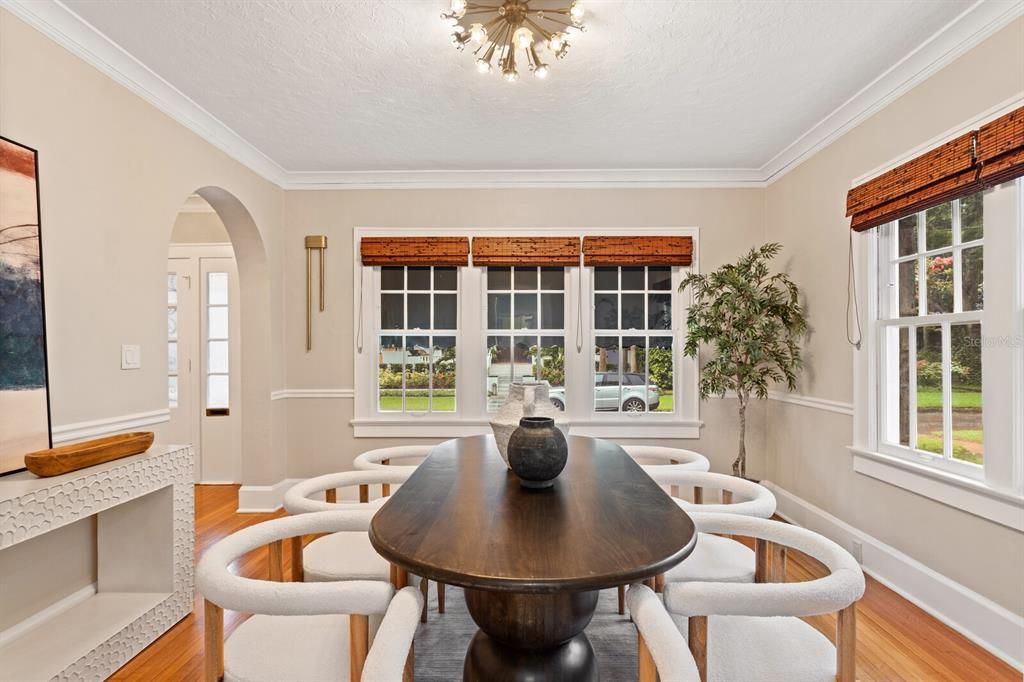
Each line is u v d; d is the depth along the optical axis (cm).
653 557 112
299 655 127
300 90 268
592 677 142
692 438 393
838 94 271
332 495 218
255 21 211
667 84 261
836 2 199
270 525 156
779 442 374
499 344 407
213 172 311
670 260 391
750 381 348
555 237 395
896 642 210
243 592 117
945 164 218
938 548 229
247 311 380
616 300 406
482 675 139
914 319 252
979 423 218
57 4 198
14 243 184
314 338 401
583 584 102
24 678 168
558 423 190
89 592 223
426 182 396
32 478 179
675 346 401
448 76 254
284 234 400
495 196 398
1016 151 187
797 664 122
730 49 231
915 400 253
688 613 116
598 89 266
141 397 249
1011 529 196
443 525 132
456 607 245
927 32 218
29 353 188
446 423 397
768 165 374
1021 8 188
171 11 204
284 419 398
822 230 319
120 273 238
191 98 276
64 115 210
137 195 249
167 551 227
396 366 408
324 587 118
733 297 344
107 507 192
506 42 224
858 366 283
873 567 270
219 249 454
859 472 283
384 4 201
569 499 155
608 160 367
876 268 279
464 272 402
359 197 400
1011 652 194
